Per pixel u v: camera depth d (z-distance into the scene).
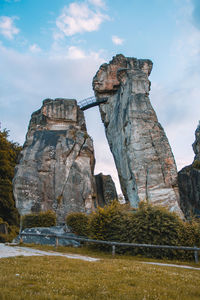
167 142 37.69
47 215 24.14
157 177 35.34
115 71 54.41
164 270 9.66
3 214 39.69
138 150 37.50
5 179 40.72
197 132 44.22
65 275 7.77
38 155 37.78
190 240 15.66
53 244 18.73
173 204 33.22
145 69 51.81
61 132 41.62
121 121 44.06
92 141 42.94
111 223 17.47
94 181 42.06
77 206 35.41
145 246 14.72
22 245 16.80
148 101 41.78
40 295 5.63
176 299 6.14
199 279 8.49
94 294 6.07
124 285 7.02
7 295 5.50
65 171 37.22
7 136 50.16
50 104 45.81
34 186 35.31
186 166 38.81
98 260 12.18
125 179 40.88
